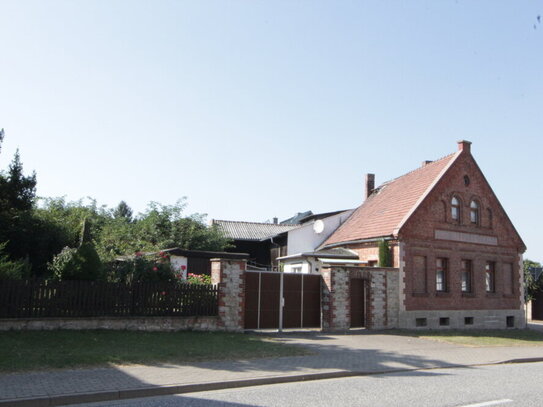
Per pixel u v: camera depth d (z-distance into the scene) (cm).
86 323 1408
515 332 2448
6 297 1310
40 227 2250
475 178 2609
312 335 1748
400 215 2364
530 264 4125
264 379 971
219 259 1655
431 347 1605
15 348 1116
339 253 2520
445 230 2406
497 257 2658
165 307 1549
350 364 1182
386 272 2120
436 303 2306
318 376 1037
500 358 1444
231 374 997
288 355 1266
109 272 1661
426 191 2377
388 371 1141
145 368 1024
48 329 1350
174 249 2447
